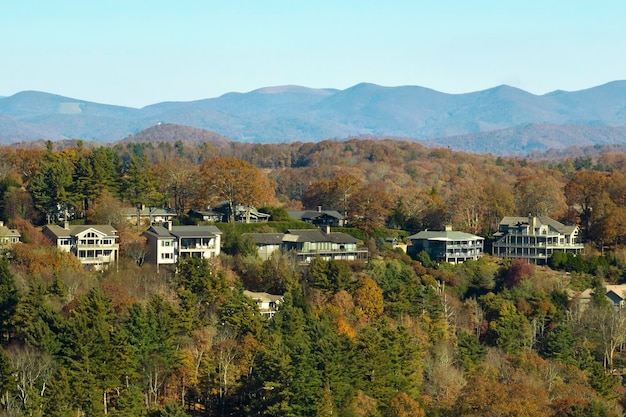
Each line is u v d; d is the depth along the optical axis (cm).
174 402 19350
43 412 18812
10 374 19262
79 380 19712
